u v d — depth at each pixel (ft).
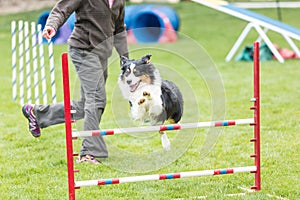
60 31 74.33
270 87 50.14
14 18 102.01
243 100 45.27
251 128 36.76
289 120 38.45
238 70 60.03
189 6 113.50
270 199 23.47
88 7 28.07
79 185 22.52
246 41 82.33
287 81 52.70
